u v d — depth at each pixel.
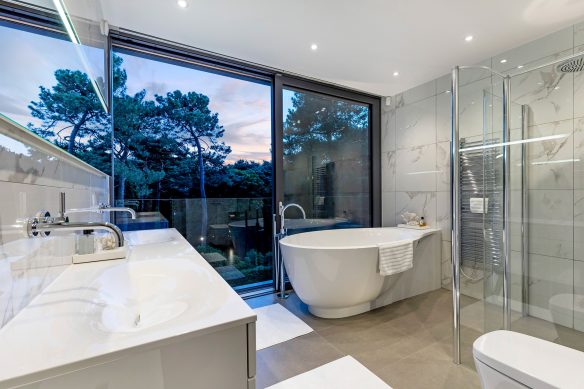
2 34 1.45
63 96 1.89
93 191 1.68
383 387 1.59
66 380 0.48
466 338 2.07
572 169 1.95
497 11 2.01
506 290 2.21
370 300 2.58
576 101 1.91
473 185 2.42
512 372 1.12
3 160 0.66
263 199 3.15
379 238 3.36
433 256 3.16
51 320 0.70
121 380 0.52
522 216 2.16
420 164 3.42
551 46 2.29
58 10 1.12
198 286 0.95
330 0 1.89
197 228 2.86
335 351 1.95
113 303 0.98
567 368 1.12
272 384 1.62
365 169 3.83
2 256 0.65
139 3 1.89
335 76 3.11
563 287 1.97
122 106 2.57
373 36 2.33
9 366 0.47
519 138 2.18
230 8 1.96
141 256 1.38
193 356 0.59
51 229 0.85
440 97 3.18
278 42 2.41
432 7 1.97
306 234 3.05
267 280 3.21
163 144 2.77
